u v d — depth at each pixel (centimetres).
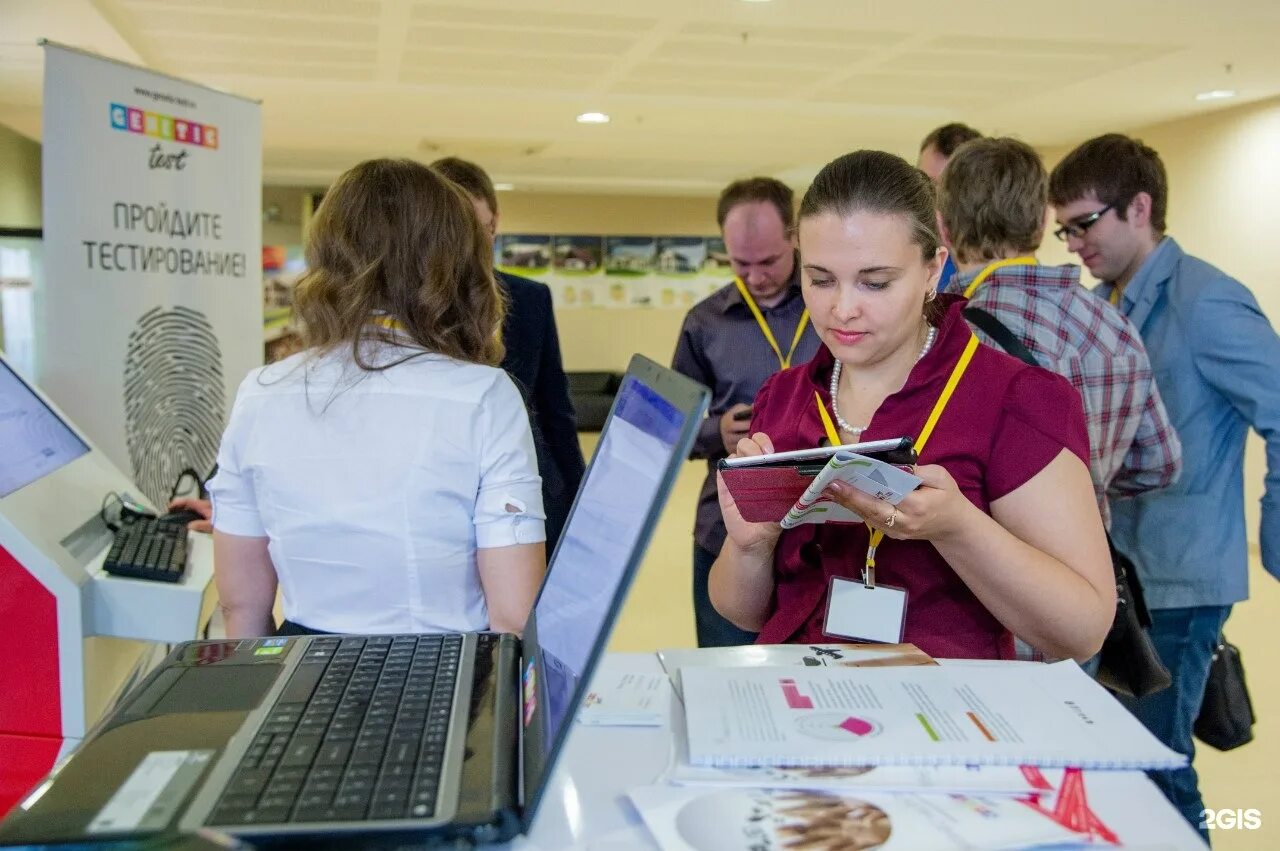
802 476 103
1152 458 175
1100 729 83
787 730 83
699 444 245
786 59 473
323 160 851
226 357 296
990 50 457
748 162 841
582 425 1034
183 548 164
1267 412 191
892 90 545
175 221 277
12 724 143
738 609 138
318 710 82
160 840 56
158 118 270
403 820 66
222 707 82
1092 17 401
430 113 614
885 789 76
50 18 390
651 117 626
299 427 119
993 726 84
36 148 704
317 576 120
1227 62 480
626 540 74
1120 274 214
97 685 149
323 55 462
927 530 106
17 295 462
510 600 119
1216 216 614
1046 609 110
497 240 1071
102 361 258
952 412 120
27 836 63
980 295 165
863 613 120
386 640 99
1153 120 645
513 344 235
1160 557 203
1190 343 200
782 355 241
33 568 141
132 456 267
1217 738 213
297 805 67
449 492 118
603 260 1091
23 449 169
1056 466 117
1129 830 70
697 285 1111
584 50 455
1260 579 468
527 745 76
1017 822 71
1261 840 233
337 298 121
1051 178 215
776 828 71
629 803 76
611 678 100
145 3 382
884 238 113
